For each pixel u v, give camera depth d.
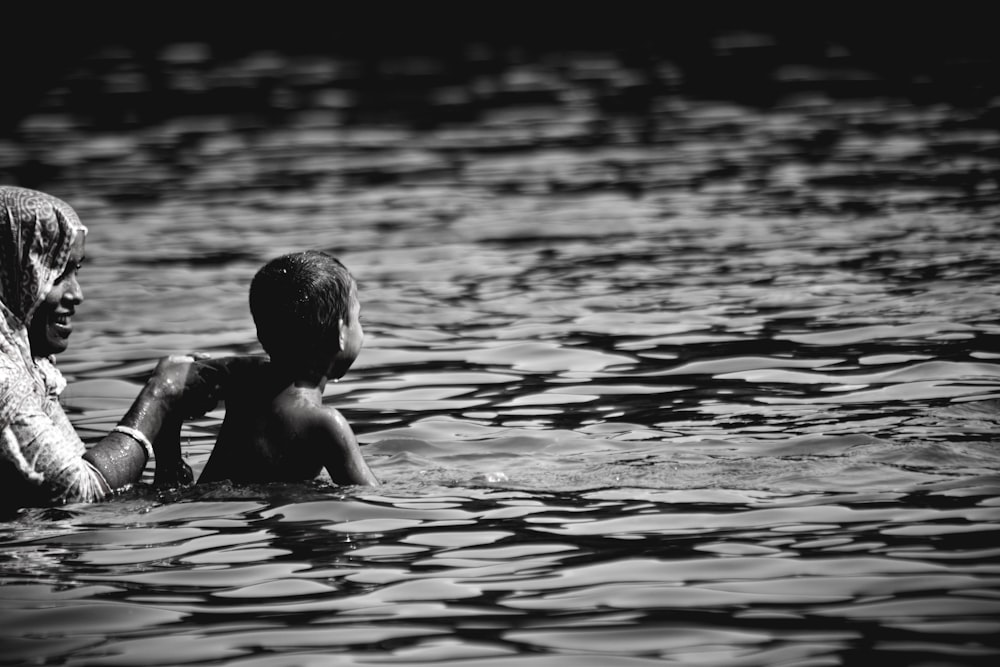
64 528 9.34
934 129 32.19
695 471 10.38
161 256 21.02
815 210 23.09
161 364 10.69
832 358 13.96
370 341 15.81
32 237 10.34
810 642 7.05
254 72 47.66
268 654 7.10
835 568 8.12
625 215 23.69
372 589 8.03
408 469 10.79
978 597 7.55
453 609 7.70
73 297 10.66
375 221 24.00
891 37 48.75
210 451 11.66
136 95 43.16
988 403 11.86
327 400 13.36
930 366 13.27
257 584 8.16
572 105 39.69
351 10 53.97
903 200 23.48
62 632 7.45
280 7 54.06
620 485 10.13
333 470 10.23
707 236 21.47
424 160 31.53
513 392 13.41
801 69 43.88
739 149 30.84
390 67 48.50
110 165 31.36
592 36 53.16
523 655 7.03
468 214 24.50
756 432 11.43
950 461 10.27
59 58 50.50
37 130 37.28
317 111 40.19
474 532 9.09
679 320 16.20
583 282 18.59
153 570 8.43
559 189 26.83
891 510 9.19
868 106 36.81
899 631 7.14
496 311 17.14
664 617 7.48
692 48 49.47
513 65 48.16
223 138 35.81
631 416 12.27
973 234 20.25
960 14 50.03
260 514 9.55
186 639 7.32
